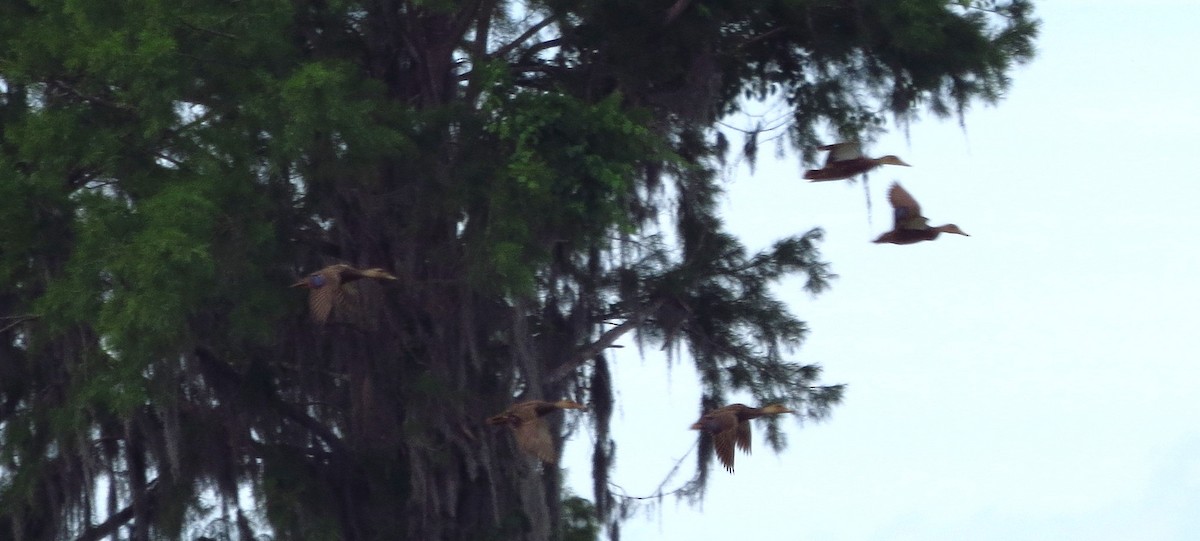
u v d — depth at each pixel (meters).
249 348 25.94
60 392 25.80
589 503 30.55
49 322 22.45
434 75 27.89
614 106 25.27
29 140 22.70
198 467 26.03
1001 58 28.48
